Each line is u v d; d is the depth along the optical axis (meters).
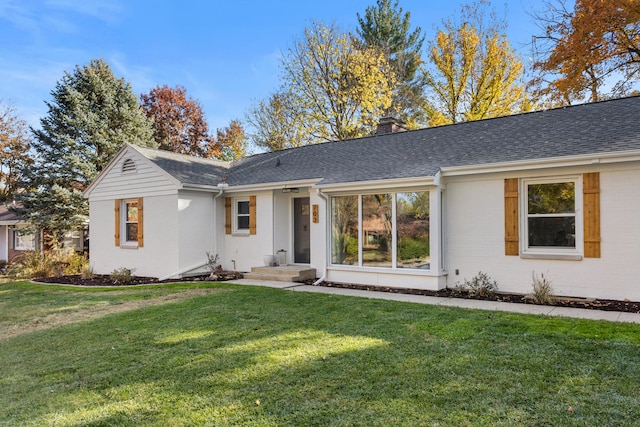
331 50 24.97
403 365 4.31
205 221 13.21
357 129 25.08
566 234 8.06
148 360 4.91
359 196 10.32
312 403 3.55
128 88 23.84
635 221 7.27
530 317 6.20
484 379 3.88
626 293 7.35
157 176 12.95
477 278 8.70
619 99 9.53
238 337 5.62
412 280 9.41
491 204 8.80
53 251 18.50
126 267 13.95
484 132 10.45
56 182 19.89
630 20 13.66
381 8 29.50
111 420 3.43
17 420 3.53
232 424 3.26
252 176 13.58
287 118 26.58
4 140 27.36
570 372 3.96
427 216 9.22
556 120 9.55
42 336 6.38
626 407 3.24
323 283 10.61
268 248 12.56
